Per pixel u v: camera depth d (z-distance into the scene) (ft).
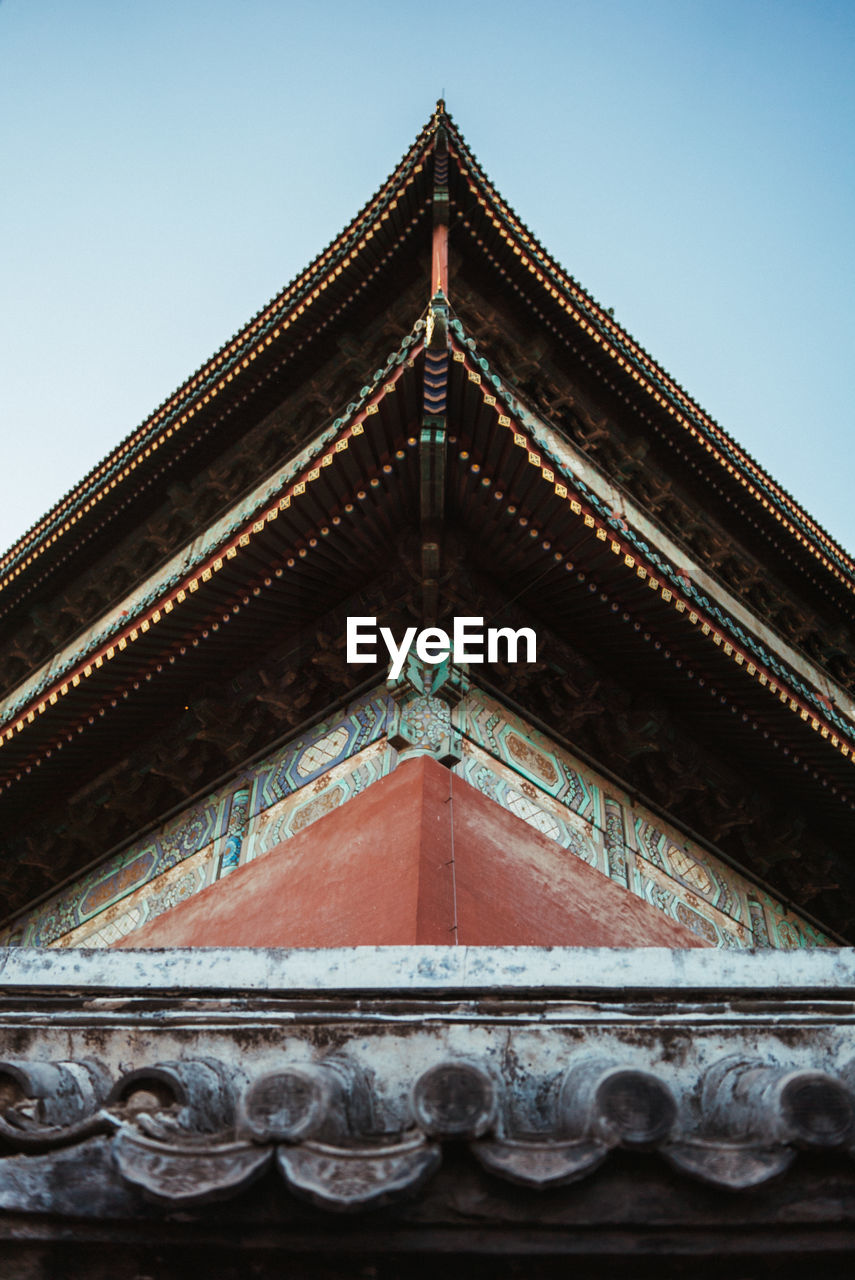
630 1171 12.55
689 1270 12.98
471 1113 12.42
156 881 53.16
